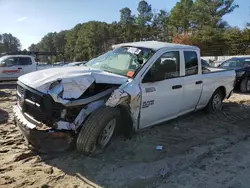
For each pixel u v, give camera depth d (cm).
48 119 382
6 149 444
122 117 466
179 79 547
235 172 384
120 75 468
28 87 403
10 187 332
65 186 339
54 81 386
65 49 12125
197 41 4306
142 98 461
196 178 364
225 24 5497
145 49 515
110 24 8712
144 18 7394
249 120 661
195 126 596
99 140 416
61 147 392
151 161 412
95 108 416
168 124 600
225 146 482
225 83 714
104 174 370
